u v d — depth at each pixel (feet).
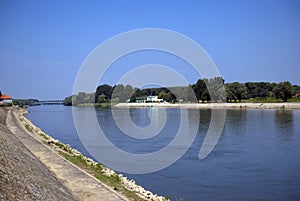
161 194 58.90
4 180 35.29
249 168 78.59
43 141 106.01
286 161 85.81
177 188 62.69
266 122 189.06
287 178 69.15
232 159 89.25
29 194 36.35
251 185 64.39
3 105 403.75
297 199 56.44
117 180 57.62
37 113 405.18
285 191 60.59
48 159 69.56
